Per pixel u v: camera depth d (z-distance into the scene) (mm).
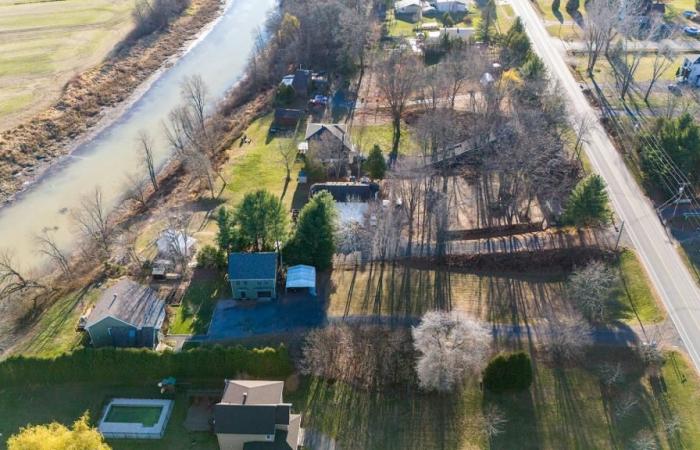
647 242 85188
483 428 62594
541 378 67375
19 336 74062
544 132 103688
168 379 66500
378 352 70438
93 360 66938
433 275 82312
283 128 123438
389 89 122875
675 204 91250
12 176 110125
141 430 62062
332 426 63219
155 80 147000
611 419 63062
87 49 155000
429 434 62375
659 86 127375
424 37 157875
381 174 102812
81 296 80188
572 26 160000
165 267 82750
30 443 51719
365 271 83000
